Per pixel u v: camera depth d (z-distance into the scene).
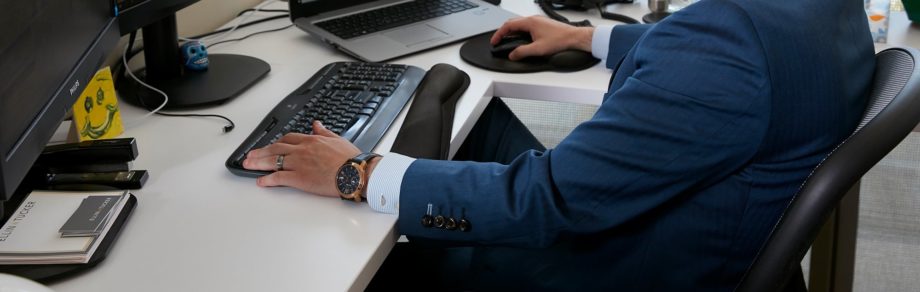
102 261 0.94
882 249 2.40
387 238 1.03
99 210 1.00
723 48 0.99
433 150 1.22
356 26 1.71
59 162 1.10
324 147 1.12
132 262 0.94
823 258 1.45
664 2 1.86
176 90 1.41
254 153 1.14
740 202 1.05
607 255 1.14
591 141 1.04
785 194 1.04
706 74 0.99
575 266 1.18
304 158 1.11
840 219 1.42
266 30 1.80
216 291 0.89
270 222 1.03
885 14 1.70
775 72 0.98
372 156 1.12
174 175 1.14
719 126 0.99
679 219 1.08
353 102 1.33
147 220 1.03
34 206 1.02
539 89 1.50
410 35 1.69
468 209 1.07
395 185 1.08
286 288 0.90
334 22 1.72
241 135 1.27
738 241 1.07
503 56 1.60
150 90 1.41
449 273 1.31
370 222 1.04
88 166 1.11
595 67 1.58
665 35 1.04
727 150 1.01
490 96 1.49
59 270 0.91
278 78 1.51
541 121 2.95
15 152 0.86
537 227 1.06
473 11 1.84
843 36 1.07
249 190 1.10
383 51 1.60
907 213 2.54
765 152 1.02
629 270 1.13
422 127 1.25
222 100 1.38
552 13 1.85
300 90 1.38
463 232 1.08
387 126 1.27
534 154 1.11
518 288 1.24
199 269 0.93
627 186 1.03
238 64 1.54
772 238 0.93
